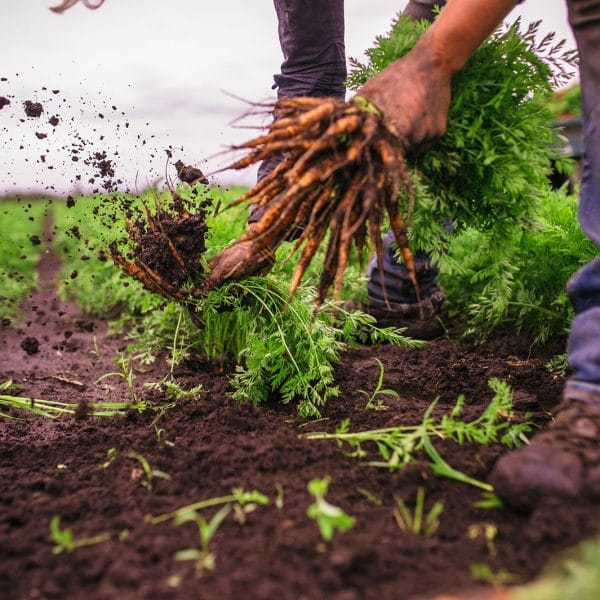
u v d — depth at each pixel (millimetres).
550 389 1504
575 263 1736
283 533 896
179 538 903
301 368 1440
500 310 1708
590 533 856
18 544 912
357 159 1022
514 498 937
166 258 1436
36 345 1813
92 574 844
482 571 823
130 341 2152
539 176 1259
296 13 1540
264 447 1131
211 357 1740
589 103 1055
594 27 1022
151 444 1230
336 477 1044
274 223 1116
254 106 1101
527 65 1221
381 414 1343
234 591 797
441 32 1074
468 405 1458
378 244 1085
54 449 1266
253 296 1487
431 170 1233
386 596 796
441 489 1018
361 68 1295
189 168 1460
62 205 4953
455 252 1997
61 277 2926
